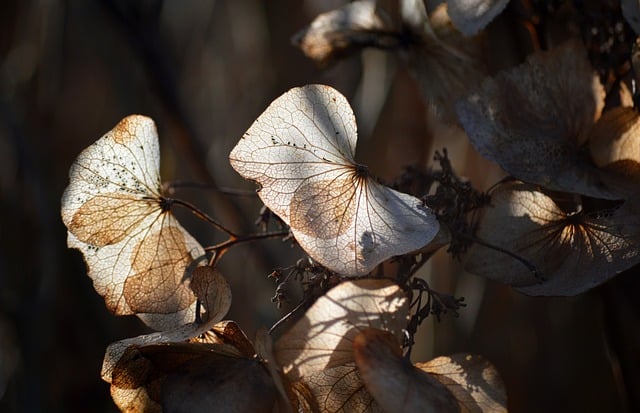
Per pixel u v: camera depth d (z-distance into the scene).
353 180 0.28
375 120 0.49
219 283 0.28
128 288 0.29
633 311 0.34
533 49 0.36
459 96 0.33
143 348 0.27
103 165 0.29
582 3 0.31
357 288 0.28
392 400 0.26
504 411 0.28
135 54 0.44
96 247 0.29
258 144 0.28
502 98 0.29
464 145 0.46
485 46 0.33
